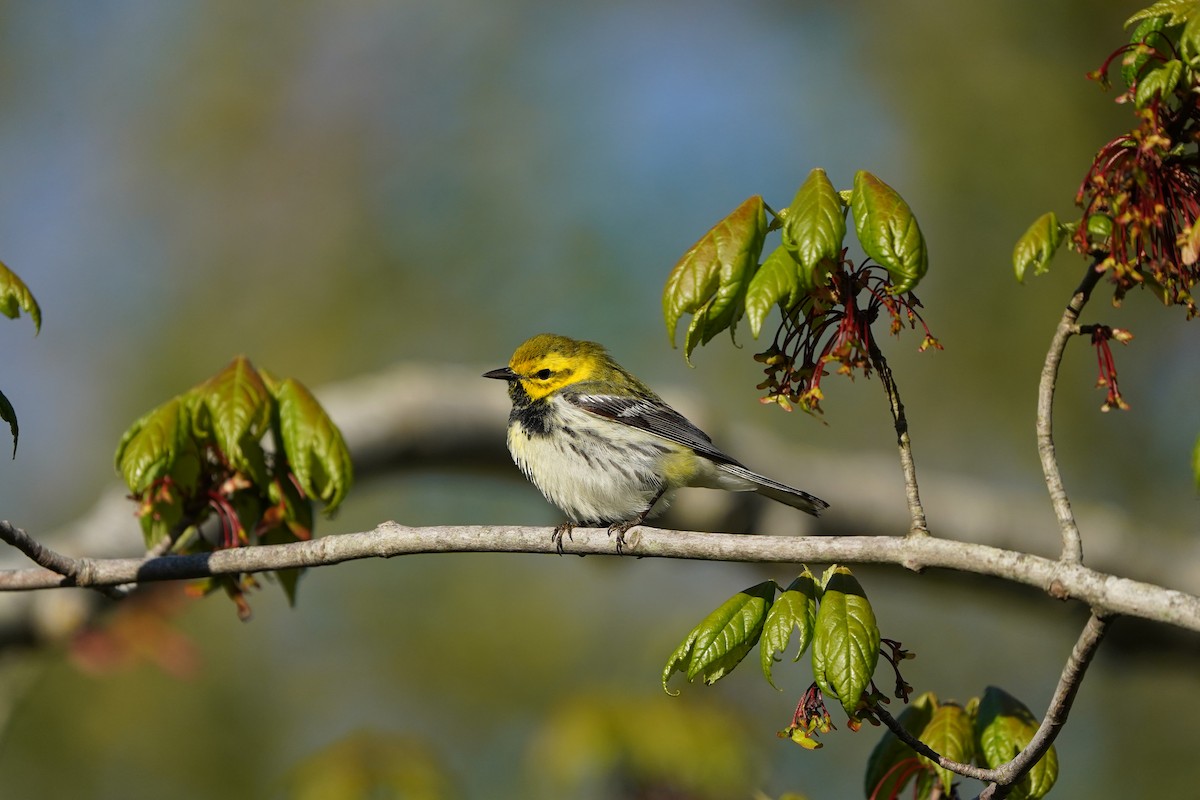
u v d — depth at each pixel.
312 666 16.05
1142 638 13.43
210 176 18.38
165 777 15.08
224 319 17.67
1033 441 16.08
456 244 17.44
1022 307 16.20
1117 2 16.36
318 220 18.06
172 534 7.32
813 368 5.49
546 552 6.31
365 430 12.24
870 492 13.62
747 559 5.64
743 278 5.25
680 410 13.04
